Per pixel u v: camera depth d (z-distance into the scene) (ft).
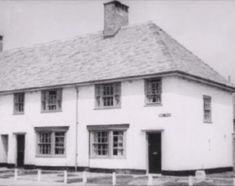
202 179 74.23
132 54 97.45
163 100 86.58
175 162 84.23
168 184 68.33
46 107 105.40
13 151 110.83
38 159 104.88
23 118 109.50
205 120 95.04
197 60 105.50
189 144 87.86
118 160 91.35
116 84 93.97
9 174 90.68
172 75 85.56
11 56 128.57
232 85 106.52
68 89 101.60
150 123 87.81
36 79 108.88
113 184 68.49
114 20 108.88
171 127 84.99
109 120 93.76
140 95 89.81
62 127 101.19
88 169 95.76
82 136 97.76
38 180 76.33
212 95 98.94
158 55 92.07
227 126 104.53
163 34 102.94
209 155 94.94
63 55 113.70
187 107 88.53
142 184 68.64
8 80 116.06
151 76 87.66
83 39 115.55
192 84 91.15
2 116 114.42
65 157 100.12
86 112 97.71
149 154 88.22
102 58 102.58
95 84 96.68
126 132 90.79
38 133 106.01
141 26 105.81
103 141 95.14
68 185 68.69
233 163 100.78
